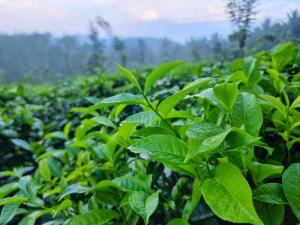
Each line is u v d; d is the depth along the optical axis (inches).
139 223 49.5
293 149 46.5
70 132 135.4
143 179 45.1
